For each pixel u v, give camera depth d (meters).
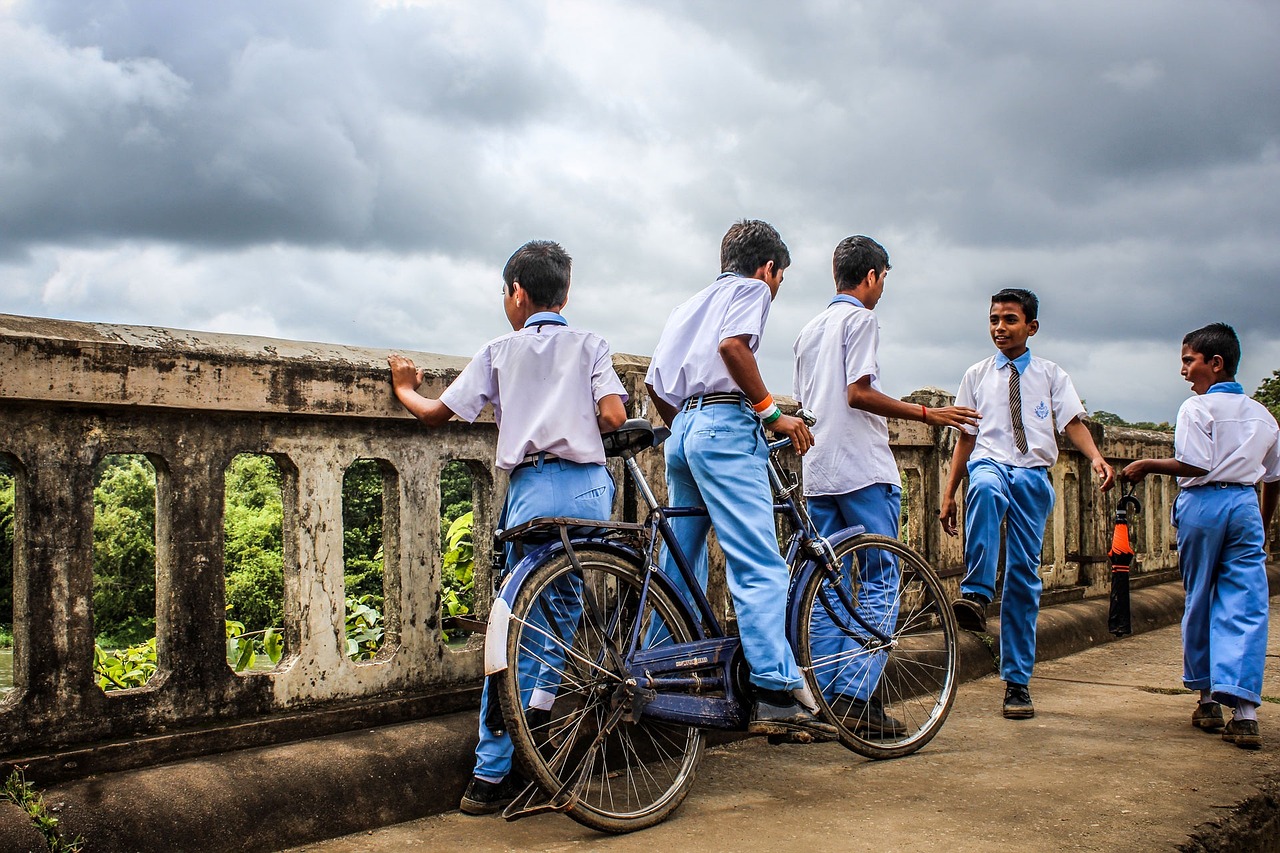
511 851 2.55
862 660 3.56
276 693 2.83
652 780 3.19
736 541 3.04
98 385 2.46
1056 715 4.15
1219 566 3.88
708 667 3.02
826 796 3.04
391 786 2.80
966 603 3.83
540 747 2.89
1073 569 6.54
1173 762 3.40
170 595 2.63
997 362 4.23
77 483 2.48
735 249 3.29
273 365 2.80
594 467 2.96
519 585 2.67
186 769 2.53
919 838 2.65
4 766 2.30
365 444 3.08
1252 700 3.59
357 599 4.39
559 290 3.04
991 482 4.03
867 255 3.79
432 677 3.22
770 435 3.40
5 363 2.31
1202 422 3.89
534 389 2.91
